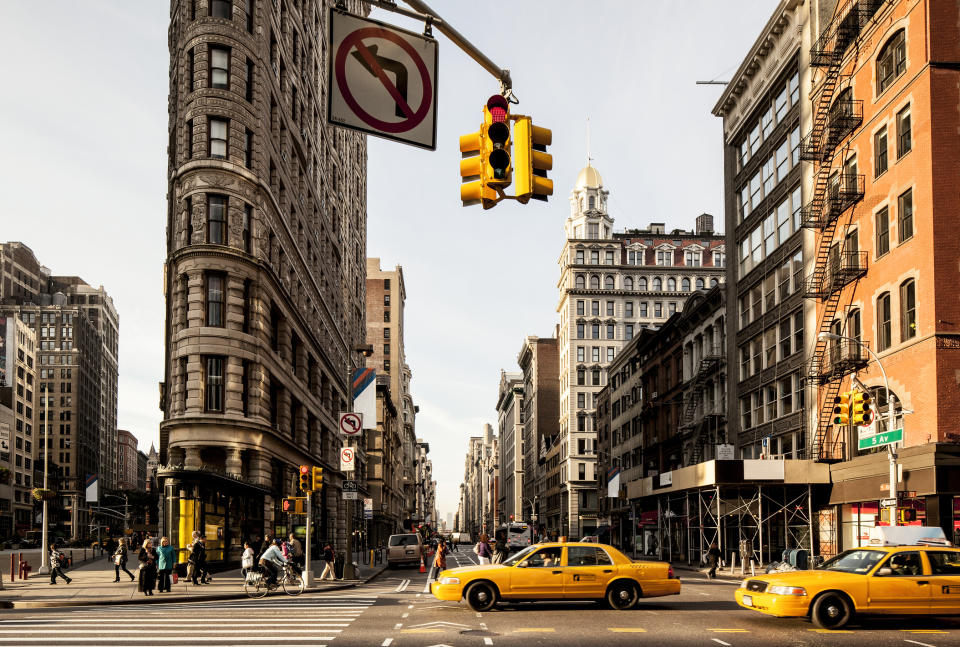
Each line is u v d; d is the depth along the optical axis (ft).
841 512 131.54
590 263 405.80
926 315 106.01
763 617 62.95
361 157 352.28
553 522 433.48
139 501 401.90
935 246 105.29
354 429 110.11
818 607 55.52
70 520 540.93
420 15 30.40
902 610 55.67
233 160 137.69
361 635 52.34
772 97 162.71
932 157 106.73
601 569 68.03
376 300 512.63
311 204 207.62
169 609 72.59
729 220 184.44
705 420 189.78
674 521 196.03
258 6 147.02
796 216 148.66
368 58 29.78
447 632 53.57
